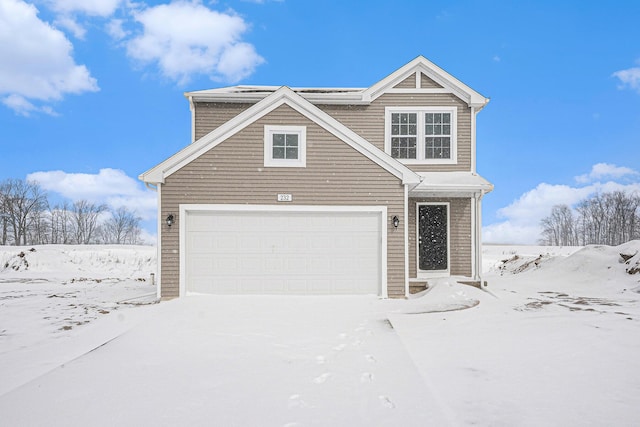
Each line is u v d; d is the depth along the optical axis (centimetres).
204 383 488
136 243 6194
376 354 607
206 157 1113
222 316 873
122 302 1128
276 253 1123
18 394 454
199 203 1106
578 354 586
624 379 490
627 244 1631
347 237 1136
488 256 3238
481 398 442
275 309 952
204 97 1408
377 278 1130
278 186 1126
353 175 1137
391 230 1134
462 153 1407
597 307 979
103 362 570
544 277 1689
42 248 3002
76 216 5603
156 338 699
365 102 1409
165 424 382
